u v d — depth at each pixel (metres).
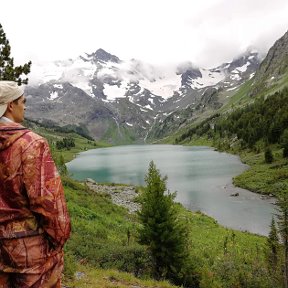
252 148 151.38
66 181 56.56
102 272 17.92
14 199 3.46
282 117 138.88
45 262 3.56
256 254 34.84
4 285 3.53
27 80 17.44
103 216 42.66
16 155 3.45
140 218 24.34
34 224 3.53
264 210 58.62
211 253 34.16
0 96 3.65
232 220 53.38
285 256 23.83
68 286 13.30
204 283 21.12
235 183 82.12
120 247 24.27
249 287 23.56
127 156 199.38
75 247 23.58
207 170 107.12
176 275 23.17
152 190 24.03
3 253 3.50
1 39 17.08
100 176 111.44
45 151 3.55
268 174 85.06
